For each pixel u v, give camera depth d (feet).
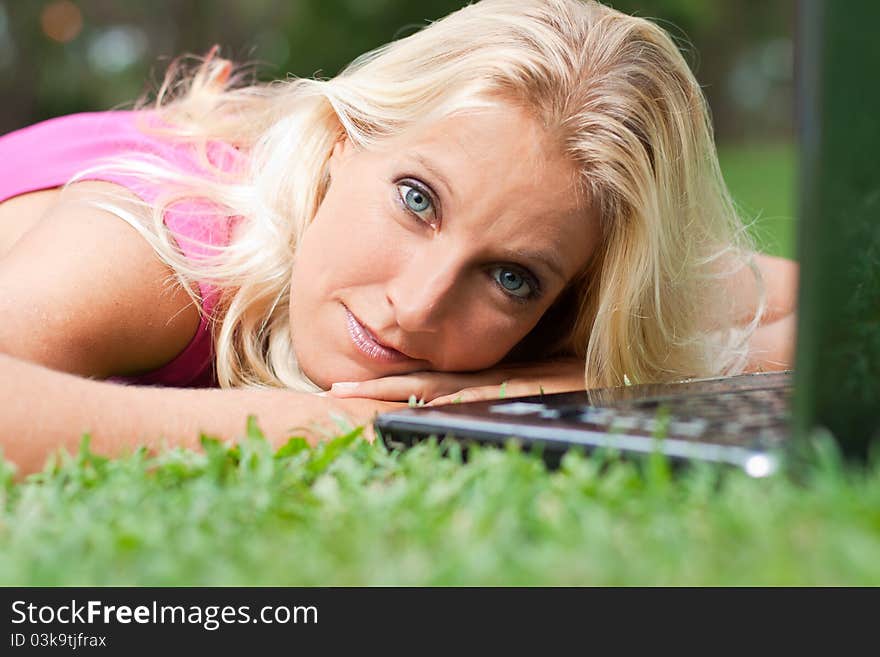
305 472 4.55
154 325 6.98
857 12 3.28
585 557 3.13
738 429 4.22
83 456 4.73
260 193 7.55
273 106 8.89
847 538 3.03
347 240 6.67
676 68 7.58
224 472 4.52
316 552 3.33
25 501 4.20
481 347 6.77
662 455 4.00
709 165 8.07
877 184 3.42
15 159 8.84
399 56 7.20
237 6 42.70
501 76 6.64
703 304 8.21
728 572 3.00
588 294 7.52
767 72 57.36
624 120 6.94
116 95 41.34
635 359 7.61
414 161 6.57
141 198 7.25
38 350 6.16
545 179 6.59
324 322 6.79
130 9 42.52
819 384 3.54
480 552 3.18
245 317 7.43
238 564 3.33
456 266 6.43
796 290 3.53
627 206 7.07
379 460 4.68
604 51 7.06
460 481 4.00
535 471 4.09
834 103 3.31
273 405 5.77
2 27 34.76
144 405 5.38
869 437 3.62
